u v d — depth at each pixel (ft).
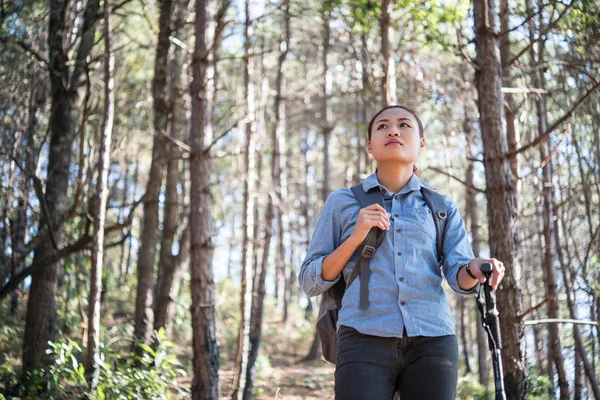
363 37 41.11
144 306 37.55
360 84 48.98
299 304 94.22
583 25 20.57
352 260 7.75
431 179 65.26
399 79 42.60
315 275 7.60
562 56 23.36
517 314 15.96
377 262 7.57
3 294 30.42
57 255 30.01
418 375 7.23
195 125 26.89
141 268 38.06
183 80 40.96
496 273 6.99
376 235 7.64
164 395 25.55
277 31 58.03
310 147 97.55
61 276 47.16
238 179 75.15
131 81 50.75
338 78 61.26
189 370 44.88
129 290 69.92
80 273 44.96
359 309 7.38
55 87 32.65
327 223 8.08
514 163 23.68
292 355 62.28
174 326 55.72
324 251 7.97
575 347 26.25
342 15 32.17
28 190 34.32
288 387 44.34
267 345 63.98
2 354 34.96
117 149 40.70
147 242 38.45
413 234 7.66
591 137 25.00
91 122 36.35
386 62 30.09
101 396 23.56
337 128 86.02
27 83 33.78
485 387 40.29
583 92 22.75
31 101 33.55
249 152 33.99
